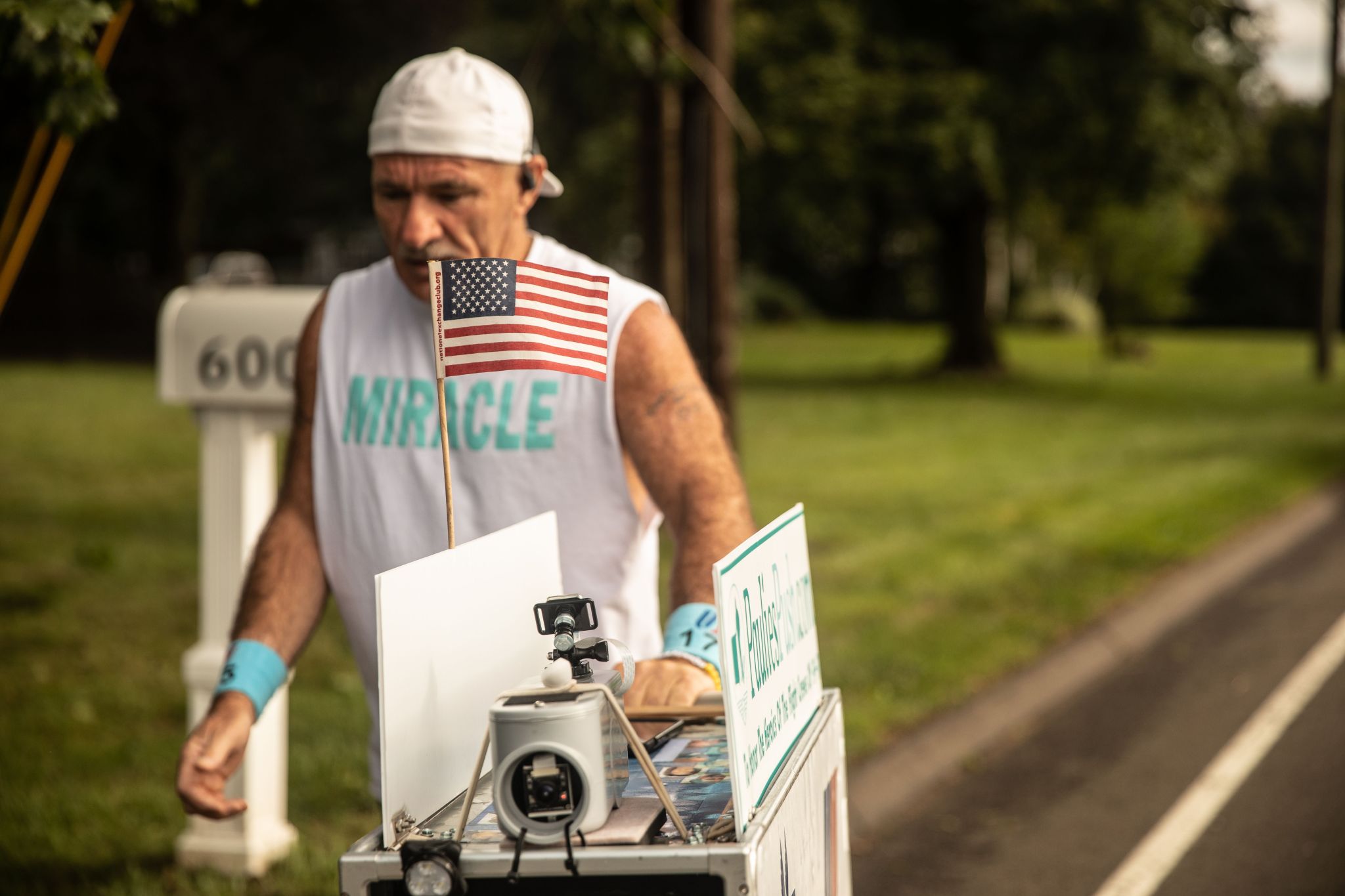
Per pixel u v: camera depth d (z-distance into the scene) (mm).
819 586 8234
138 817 4523
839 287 51344
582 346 1909
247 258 12641
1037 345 36500
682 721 1907
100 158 22797
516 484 2225
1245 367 29422
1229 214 54375
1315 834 4773
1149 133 22344
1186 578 8914
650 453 2188
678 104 8344
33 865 4145
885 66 22250
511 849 1496
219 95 21391
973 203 25344
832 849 2008
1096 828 4859
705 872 1463
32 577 8273
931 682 6258
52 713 5699
